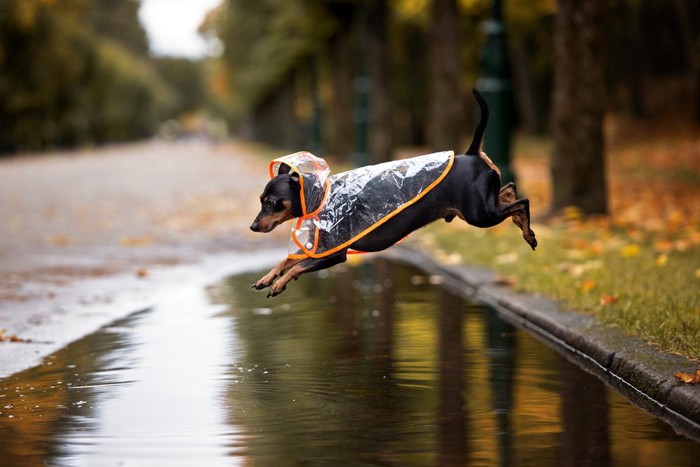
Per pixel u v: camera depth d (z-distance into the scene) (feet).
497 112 97.09
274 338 46.24
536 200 111.45
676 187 119.55
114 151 503.20
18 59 388.57
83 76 523.70
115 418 32.32
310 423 31.24
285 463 27.14
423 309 54.13
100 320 52.08
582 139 88.38
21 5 325.42
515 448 28.17
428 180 34.78
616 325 42.55
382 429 30.40
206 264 76.79
